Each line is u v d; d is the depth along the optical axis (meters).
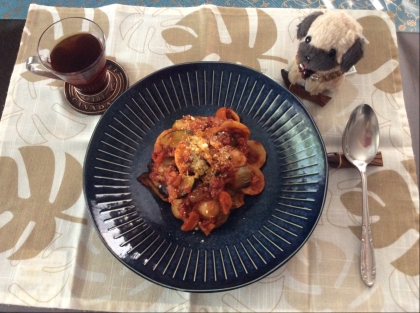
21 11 0.50
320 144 0.36
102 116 0.38
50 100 0.43
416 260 0.34
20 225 0.38
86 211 0.38
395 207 0.37
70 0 0.50
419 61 0.43
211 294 0.34
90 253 0.36
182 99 0.41
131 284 0.35
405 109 0.41
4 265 0.36
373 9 0.47
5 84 0.44
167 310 0.34
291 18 0.46
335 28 0.32
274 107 0.39
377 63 0.43
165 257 0.34
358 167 0.37
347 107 0.41
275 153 0.38
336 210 0.37
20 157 0.41
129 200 0.37
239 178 0.35
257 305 0.34
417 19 0.46
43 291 0.35
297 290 0.34
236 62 0.44
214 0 0.49
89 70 0.38
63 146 0.41
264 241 0.34
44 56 0.41
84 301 0.34
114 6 0.47
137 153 0.39
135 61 0.45
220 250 0.34
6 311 0.34
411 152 0.38
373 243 0.35
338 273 0.35
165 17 0.47
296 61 0.39
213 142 0.36
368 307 0.33
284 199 0.36
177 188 0.35
